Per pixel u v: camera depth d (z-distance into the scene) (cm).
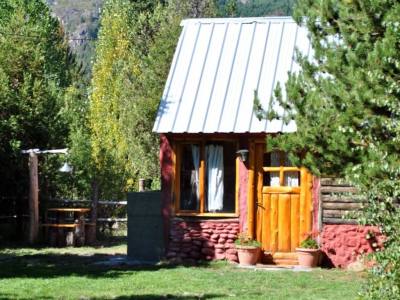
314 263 1747
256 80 1908
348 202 1753
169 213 1866
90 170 2678
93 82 4675
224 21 2073
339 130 1188
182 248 1852
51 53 5106
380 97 1105
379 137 1174
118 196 2786
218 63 1970
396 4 1200
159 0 4812
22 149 2402
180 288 1442
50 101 2498
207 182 1872
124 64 3981
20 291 1384
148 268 1733
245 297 1344
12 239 2358
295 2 1407
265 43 1997
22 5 4684
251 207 1822
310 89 1355
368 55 1180
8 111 2386
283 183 1820
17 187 2370
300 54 1392
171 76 1962
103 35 4631
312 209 1788
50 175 2478
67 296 1341
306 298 1337
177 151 1875
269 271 1691
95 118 4288
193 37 2053
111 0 4778
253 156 1828
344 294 1384
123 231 2606
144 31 3859
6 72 2458
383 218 870
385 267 833
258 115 1452
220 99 1878
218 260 1831
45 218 2355
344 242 1747
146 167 3362
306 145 1314
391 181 895
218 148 1872
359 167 1088
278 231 1817
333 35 1341
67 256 1961
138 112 3375
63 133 2556
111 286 1456
